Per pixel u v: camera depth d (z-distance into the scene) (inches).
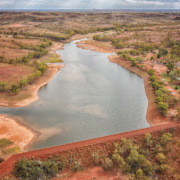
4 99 3253.0
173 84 3814.0
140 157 1859.0
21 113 2910.9
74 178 1742.1
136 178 1676.9
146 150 2094.0
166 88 3617.1
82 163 1926.7
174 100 3004.4
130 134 2322.8
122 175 1772.9
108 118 2851.9
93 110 3070.9
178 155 1972.2
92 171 1835.6
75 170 1839.3
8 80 3986.2
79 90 3855.8
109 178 1739.7
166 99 2977.4
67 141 2321.6
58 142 2295.8
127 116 2910.9
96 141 2203.5
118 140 2218.3
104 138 2260.1
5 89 3491.6
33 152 2000.5
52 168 1798.7
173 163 1884.8
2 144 2134.6
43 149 2049.7
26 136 2365.9
